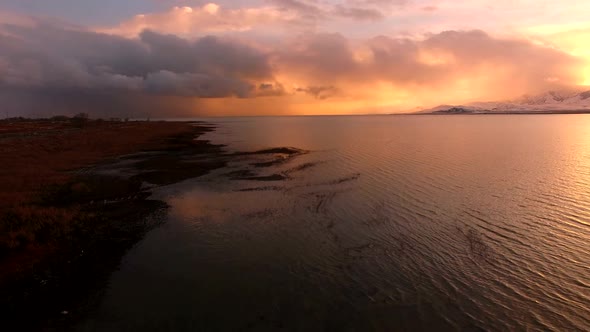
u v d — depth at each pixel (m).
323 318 10.38
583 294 11.42
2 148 41.56
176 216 19.62
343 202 22.06
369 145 56.25
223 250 15.18
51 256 13.94
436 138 67.50
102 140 56.44
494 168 32.34
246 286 12.20
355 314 10.58
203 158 41.50
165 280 12.62
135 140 60.31
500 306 10.89
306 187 26.31
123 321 10.21
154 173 31.72
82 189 24.62
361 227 17.69
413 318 10.37
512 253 14.38
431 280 12.45
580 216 18.42
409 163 36.31
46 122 116.69
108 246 15.45
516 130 87.00
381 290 11.86
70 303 11.04
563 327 9.91
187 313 10.62
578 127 97.50
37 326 9.89
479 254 14.36
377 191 24.59
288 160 39.97
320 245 15.60
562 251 14.45
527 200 21.59
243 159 40.72
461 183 26.44
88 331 9.75
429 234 16.58
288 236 16.69
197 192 25.00
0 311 10.41
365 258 14.24
